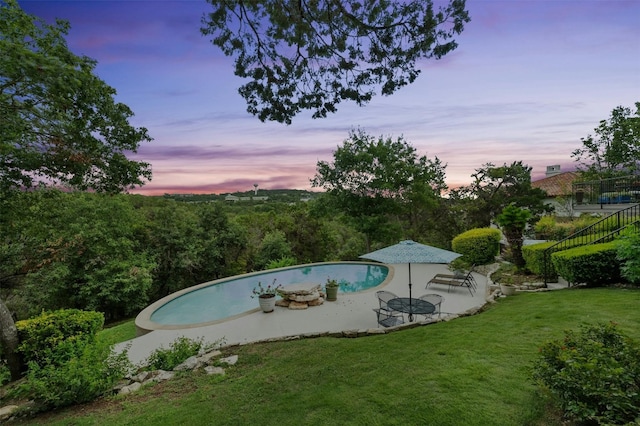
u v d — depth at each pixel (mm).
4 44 4012
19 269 13977
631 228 7445
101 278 17172
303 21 5828
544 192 20422
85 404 4254
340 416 3355
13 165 6742
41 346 6512
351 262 17375
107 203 17531
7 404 4672
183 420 3566
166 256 21562
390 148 22438
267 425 3324
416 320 7930
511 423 2900
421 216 24250
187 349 5879
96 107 6664
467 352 4664
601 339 3080
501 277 10977
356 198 22656
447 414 3156
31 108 5898
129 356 6758
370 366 4609
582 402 2400
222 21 5750
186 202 24547
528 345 4703
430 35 5547
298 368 4848
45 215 10820
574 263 7883
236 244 24422
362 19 5738
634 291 6926
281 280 15070
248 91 6379
